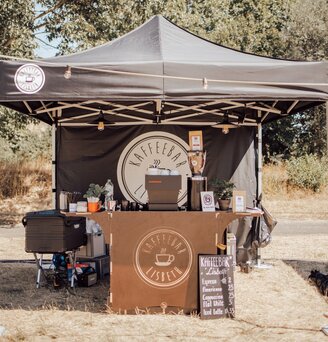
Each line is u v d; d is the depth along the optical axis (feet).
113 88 16.51
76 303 20.38
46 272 26.02
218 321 17.71
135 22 44.24
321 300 20.66
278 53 77.00
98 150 27.25
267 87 16.72
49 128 75.92
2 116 45.60
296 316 18.38
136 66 16.53
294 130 76.18
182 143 27.20
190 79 16.57
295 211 55.26
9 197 63.67
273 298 20.99
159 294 18.53
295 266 27.48
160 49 18.69
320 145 75.46
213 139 27.27
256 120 27.20
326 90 16.84
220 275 18.34
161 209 18.75
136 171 27.25
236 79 16.67
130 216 18.56
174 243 18.53
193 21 48.26
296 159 68.64
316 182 64.03
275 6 81.46
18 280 24.44
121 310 18.52
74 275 22.85
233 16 77.46
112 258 18.56
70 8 46.39
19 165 69.67
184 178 27.17
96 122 24.58
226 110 25.93
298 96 16.78
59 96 16.42
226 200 20.13
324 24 72.69
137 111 26.68
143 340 15.69
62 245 21.17
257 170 27.25
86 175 27.20
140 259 18.54
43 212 21.97
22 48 40.50
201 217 18.58
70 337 16.01
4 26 39.91
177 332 16.44
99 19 46.47
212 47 20.65
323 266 27.55
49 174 69.31
